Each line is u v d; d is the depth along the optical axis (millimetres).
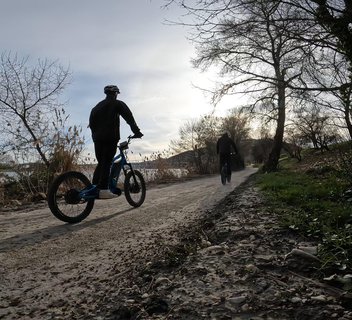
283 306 2352
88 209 5797
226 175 12000
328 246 3268
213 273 2943
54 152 10719
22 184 10406
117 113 6023
